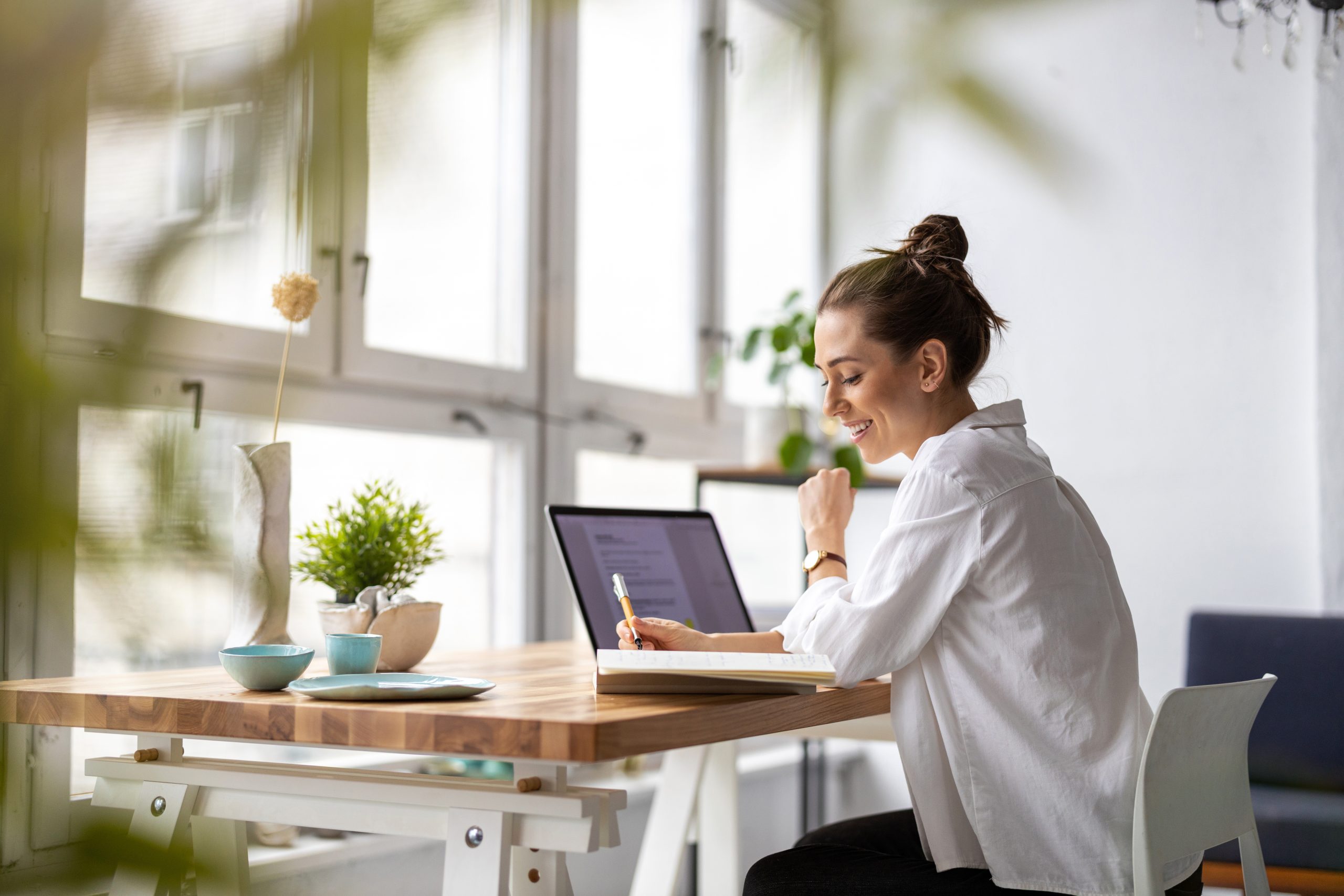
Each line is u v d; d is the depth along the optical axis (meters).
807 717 1.19
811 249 3.41
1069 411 3.05
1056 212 3.06
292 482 2.04
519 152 2.57
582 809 1.02
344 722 1.02
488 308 2.51
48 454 0.19
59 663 1.54
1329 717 2.45
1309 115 2.80
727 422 3.26
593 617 1.55
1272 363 2.82
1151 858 1.04
